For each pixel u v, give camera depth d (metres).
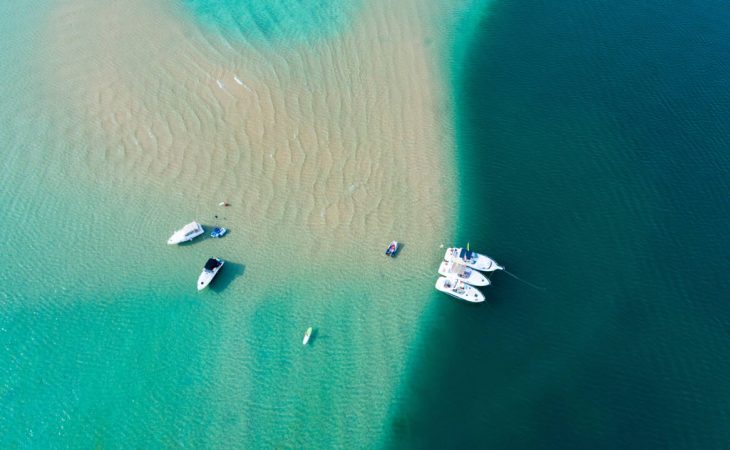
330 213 30.09
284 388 24.36
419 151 33.12
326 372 24.80
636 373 24.50
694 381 24.19
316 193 30.94
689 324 25.92
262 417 23.59
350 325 26.23
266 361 25.14
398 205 30.55
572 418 23.33
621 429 22.98
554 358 25.06
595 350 25.23
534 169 32.38
